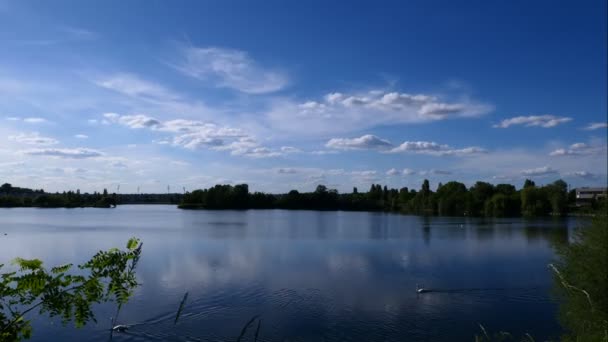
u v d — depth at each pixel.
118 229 87.75
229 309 29.70
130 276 4.43
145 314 28.08
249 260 48.38
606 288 23.88
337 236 75.19
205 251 55.25
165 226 96.50
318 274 40.81
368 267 44.62
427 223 108.75
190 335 24.94
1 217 130.50
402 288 35.75
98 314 27.56
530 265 46.34
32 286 4.00
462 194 158.25
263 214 159.75
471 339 24.91
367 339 24.89
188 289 34.31
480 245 62.88
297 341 24.31
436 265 46.22
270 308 30.05
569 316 22.28
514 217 133.00
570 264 26.06
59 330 24.47
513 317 28.52
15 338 3.96
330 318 28.28
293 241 67.06
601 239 25.36
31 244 61.81
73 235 74.44
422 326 26.84
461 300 32.44
